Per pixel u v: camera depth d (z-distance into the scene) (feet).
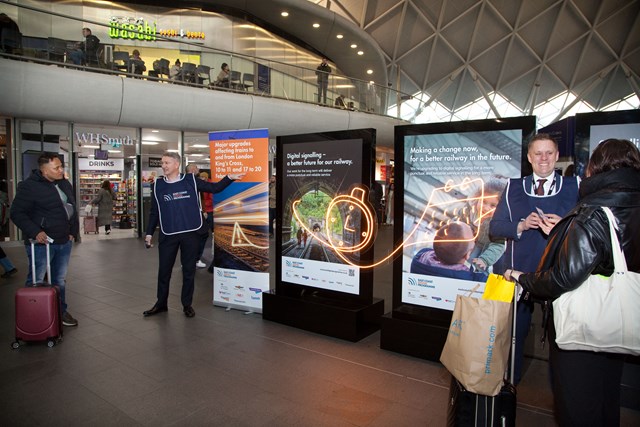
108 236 41.91
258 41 62.69
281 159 16.35
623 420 9.28
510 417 7.15
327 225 15.38
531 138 11.34
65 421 9.15
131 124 37.86
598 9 89.20
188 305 16.74
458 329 7.23
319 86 51.85
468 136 12.26
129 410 9.62
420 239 13.16
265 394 10.39
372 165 14.35
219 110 41.01
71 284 21.76
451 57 90.12
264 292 16.47
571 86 98.37
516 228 10.25
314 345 13.75
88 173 49.80
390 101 62.03
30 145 35.65
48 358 12.50
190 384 10.90
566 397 6.18
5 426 8.94
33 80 31.37
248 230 17.12
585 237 5.78
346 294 15.16
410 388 10.77
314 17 60.80
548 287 6.08
